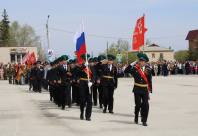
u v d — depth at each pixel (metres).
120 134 7.05
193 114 9.71
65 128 7.91
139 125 8.15
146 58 8.31
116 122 8.65
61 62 11.81
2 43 84.75
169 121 8.62
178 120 8.74
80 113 9.80
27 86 26.23
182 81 25.86
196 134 6.95
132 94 16.64
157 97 14.56
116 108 11.51
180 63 41.06
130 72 8.46
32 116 9.97
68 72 11.70
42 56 70.38
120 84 24.61
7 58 61.44
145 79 8.26
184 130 7.40
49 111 11.11
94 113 10.42
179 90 17.98
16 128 8.01
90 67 9.38
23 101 14.45
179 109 10.79
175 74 40.12
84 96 9.20
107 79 10.30
